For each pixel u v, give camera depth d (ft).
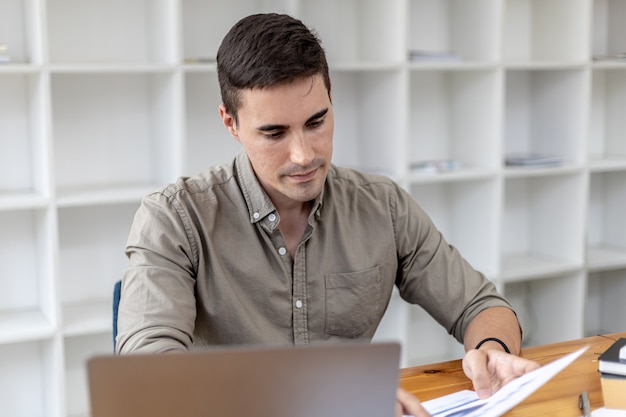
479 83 10.43
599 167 10.85
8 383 9.37
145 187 9.25
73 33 9.12
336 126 10.47
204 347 5.27
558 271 10.75
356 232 5.53
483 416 3.78
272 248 5.26
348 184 5.64
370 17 10.12
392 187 5.79
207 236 5.12
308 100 4.55
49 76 8.15
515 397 3.79
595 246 12.26
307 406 3.01
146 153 9.68
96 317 8.91
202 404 2.94
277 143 4.66
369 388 3.03
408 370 4.83
